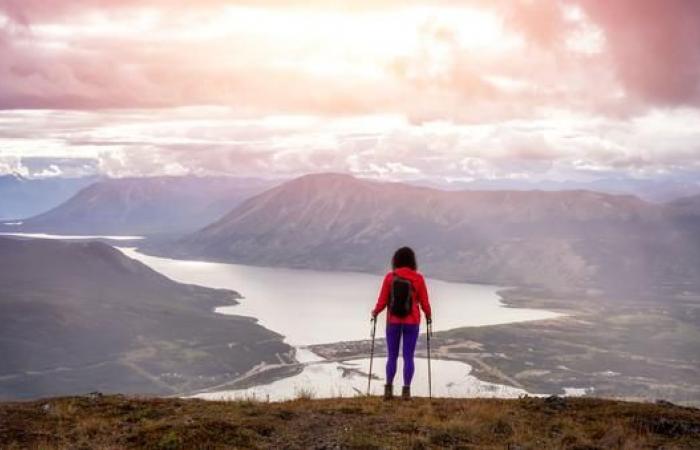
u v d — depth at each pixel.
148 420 16.58
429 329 19.77
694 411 17.98
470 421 16.14
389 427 15.75
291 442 14.63
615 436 15.00
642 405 18.44
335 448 14.14
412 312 19.56
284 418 16.70
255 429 15.50
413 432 15.34
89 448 14.29
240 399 20.27
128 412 17.72
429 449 14.14
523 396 20.66
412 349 19.59
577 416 17.27
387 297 19.91
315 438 14.93
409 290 19.52
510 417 16.91
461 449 14.27
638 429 15.93
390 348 19.72
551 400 19.17
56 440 14.98
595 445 14.65
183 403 18.88
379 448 14.14
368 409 17.66
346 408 17.77
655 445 14.67
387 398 19.53
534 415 17.30
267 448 14.22
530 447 14.37
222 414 16.97
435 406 18.38
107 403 18.80
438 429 15.55
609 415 17.28
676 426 16.02
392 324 19.64
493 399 19.89
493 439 15.12
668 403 19.33
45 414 17.39
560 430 15.91
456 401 19.33
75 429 15.78
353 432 15.27
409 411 17.45
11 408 18.05
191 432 14.95
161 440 14.54
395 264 20.12
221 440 14.60
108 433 15.56
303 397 20.08
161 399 19.67
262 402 19.56
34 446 14.44
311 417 16.78
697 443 14.83
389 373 19.62
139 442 14.66
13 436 15.26
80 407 18.27
